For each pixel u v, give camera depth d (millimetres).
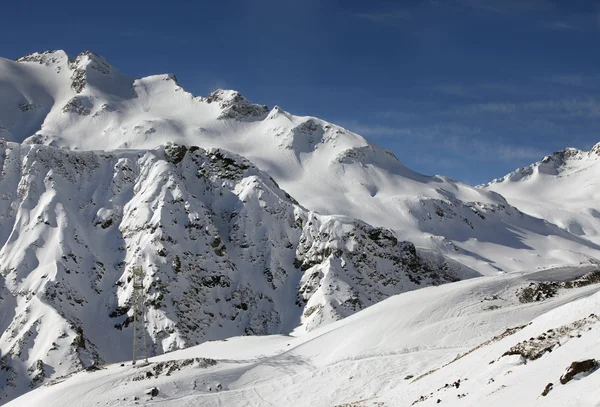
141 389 81625
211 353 102625
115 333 155750
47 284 157125
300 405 73688
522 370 43875
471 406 41531
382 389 72250
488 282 101062
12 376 136875
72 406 80438
